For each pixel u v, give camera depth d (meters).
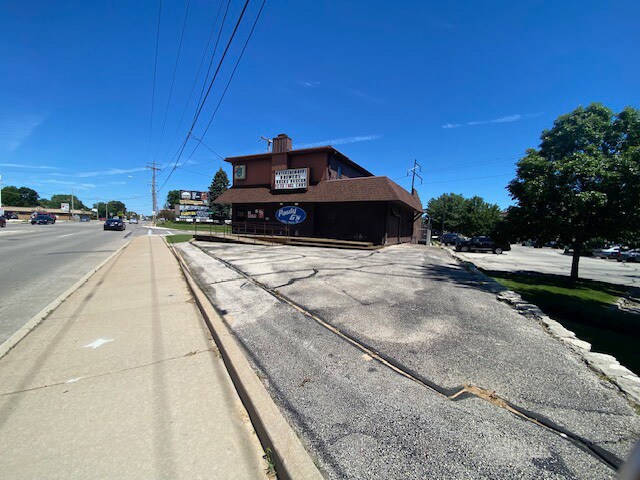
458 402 2.73
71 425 2.43
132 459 2.10
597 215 10.84
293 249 15.62
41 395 2.85
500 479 1.92
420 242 32.69
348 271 9.12
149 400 2.79
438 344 3.97
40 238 20.95
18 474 1.96
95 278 8.39
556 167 10.83
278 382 3.04
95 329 4.58
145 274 8.96
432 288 7.21
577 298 9.41
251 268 9.48
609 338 5.92
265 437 2.25
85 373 3.27
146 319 5.04
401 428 2.38
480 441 2.25
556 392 2.91
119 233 30.50
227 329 4.40
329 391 2.89
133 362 3.54
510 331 4.49
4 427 2.39
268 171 22.30
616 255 28.33
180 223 64.94
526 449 2.18
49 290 6.94
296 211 18.77
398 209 21.22
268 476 2.00
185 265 10.19
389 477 1.93
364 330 4.43
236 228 23.30
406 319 4.93
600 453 2.15
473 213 47.16
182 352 3.82
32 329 4.56
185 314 5.31
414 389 2.93
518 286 10.59
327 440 2.25
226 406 2.74
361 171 25.48
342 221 19.42
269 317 4.96
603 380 3.14
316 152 20.11
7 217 66.94
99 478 1.94
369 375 3.19
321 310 5.33
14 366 3.42
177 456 2.13
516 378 3.15
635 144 10.95
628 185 9.88
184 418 2.55
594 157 10.86
